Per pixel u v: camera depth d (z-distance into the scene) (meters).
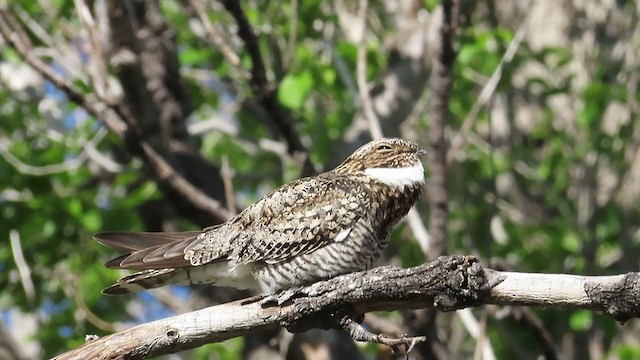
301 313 7.83
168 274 9.12
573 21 18.08
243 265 9.20
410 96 14.75
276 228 9.11
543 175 16.81
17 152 14.99
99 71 11.50
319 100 16.23
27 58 11.16
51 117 15.40
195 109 16.61
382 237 9.57
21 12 13.23
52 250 15.47
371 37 15.71
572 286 7.25
